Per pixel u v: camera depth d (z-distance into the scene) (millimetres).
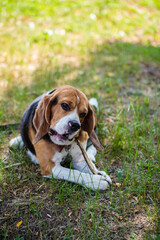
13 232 1386
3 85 2184
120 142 1704
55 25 3326
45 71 2350
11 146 1685
